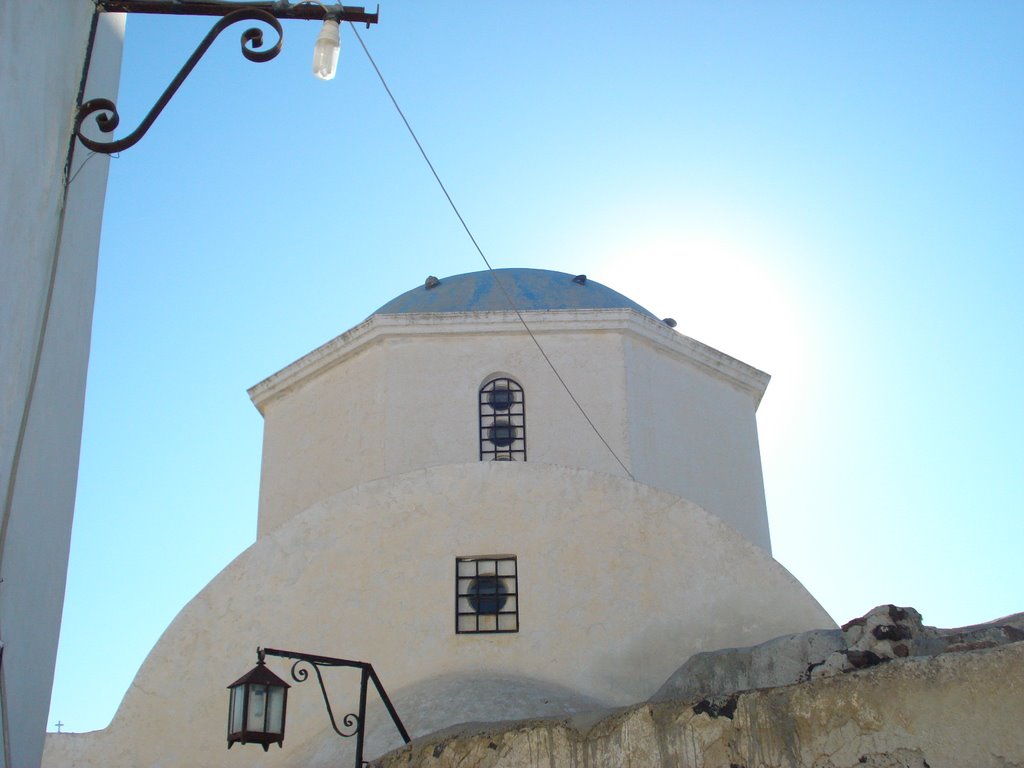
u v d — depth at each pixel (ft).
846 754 21.53
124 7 24.06
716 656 32.78
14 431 21.03
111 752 34.71
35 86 20.75
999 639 26.58
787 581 36.91
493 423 50.06
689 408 52.95
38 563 23.47
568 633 36.06
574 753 25.04
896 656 26.08
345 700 35.19
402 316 51.72
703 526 37.65
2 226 19.40
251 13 23.26
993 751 19.81
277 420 54.60
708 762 23.22
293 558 37.35
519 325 51.83
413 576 36.96
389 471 48.62
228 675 35.81
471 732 26.91
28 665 23.16
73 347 25.18
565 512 37.78
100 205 27.17
